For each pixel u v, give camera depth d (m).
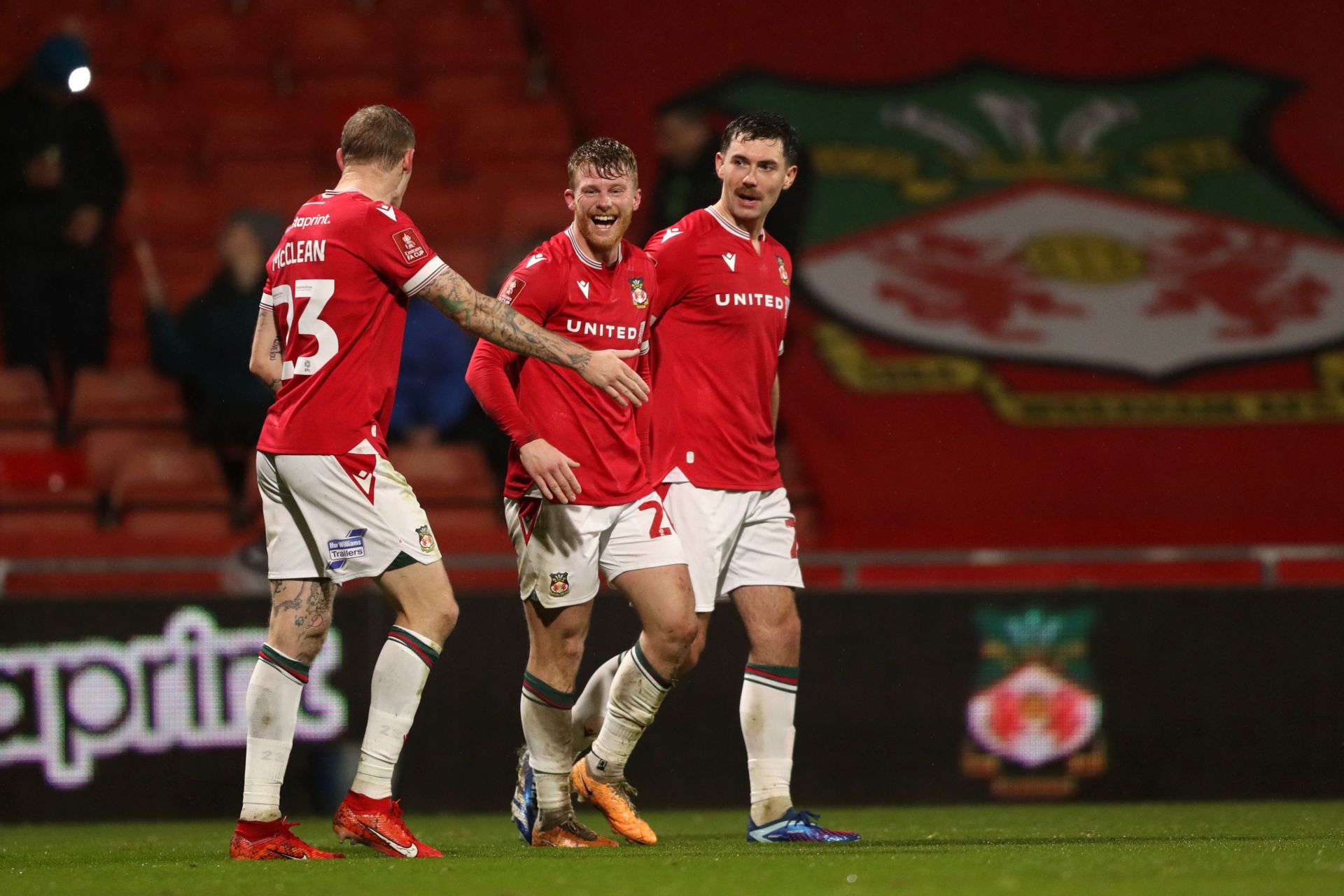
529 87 45.12
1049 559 25.20
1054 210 44.78
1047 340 41.47
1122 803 23.05
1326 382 41.00
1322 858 13.20
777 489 16.47
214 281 32.06
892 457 38.41
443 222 40.12
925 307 41.97
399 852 13.91
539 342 14.05
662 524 15.41
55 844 17.73
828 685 22.98
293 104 43.31
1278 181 45.91
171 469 32.34
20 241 34.59
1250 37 48.84
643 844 15.80
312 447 13.84
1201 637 23.34
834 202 44.34
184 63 43.88
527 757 15.96
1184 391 40.62
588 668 22.25
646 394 14.24
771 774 15.95
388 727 14.06
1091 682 23.23
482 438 33.38
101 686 21.91
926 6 48.75
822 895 10.57
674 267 16.09
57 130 34.94
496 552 31.33
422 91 44.44
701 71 46.84
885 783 22.88
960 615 23.17
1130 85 47.81
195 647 22.09
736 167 16.08
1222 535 36.66
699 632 16.20
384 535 13.95
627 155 15.12
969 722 23.05
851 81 47.19
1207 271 43.44
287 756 14.17
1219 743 23.22
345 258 13.84
